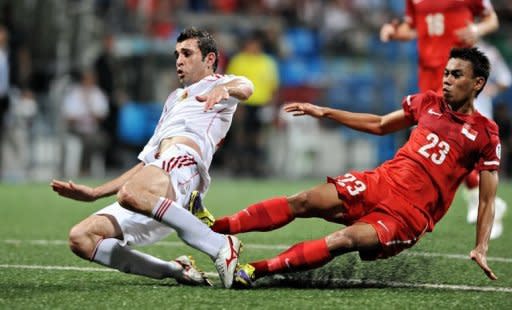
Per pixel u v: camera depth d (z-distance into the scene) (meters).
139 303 16.89
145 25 62.38
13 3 57.72
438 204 19.23
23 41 56.56
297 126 61.25
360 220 18.69
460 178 19.42
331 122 61.81
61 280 19.78
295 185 54.81
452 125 19.45
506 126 61.34
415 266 21.28
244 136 59.78
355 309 16.61
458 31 29.09
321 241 18.28
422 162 19.19
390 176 19.16
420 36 30.14
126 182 18.66
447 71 19.52
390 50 61.84
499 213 29.98
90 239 18.62
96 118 56.69
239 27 64.50
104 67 57.41
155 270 19.00
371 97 62.00
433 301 17.61
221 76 20.42
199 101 18.50
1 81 53.38
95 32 61.41
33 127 56.66
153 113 59.84
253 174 60.66
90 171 57.25
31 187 51.44
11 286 18.88
